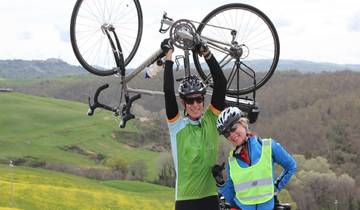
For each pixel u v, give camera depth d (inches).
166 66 227.1
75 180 2758.4
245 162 212.4
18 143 4023.1
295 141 3417.8
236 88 270.5
